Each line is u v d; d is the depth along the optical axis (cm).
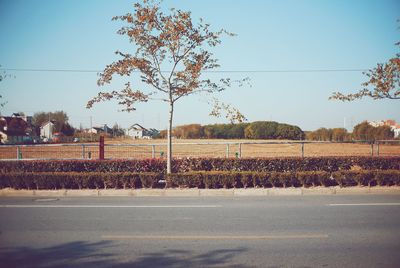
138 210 812
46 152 3288
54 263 465
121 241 564
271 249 521
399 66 1223
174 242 557
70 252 510
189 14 1154
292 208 825
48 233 613
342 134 5622
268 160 1355
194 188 1123
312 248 525
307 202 907
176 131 7769
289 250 516
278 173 1128
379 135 4481
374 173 1126
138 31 1128
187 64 1199
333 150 3328
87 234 606
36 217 741
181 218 724
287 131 6662
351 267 447
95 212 791
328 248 524
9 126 7688
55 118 9362
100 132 10825
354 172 1126
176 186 1147
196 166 1345
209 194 1058
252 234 601
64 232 620
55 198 1005
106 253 505
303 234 600
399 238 575
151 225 666
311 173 1125
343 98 1362
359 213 765
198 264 459
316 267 447
